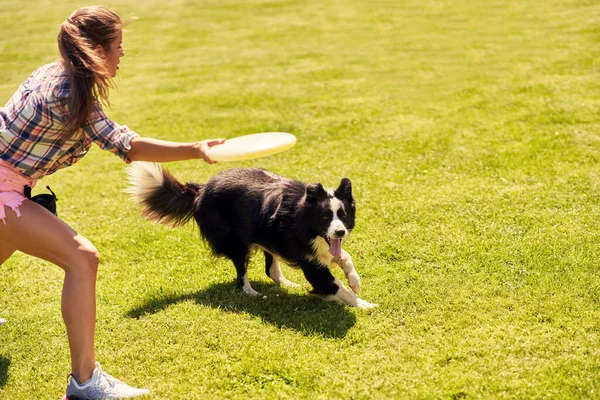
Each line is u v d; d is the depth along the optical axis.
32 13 20.14
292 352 3.71
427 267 4.80
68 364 3.75
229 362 3.65
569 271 4.54
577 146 7.30
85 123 3.08
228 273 5.03
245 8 19.64
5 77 13.16
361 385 3.33
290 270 5.20
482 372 3.40
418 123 8.76
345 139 8.34
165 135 9.09
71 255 3.13
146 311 4.35
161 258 5.33
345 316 4.15
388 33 15.39
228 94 11.08
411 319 4.04
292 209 4.52
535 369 3.37
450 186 6.46
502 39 13.72
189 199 4.94
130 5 20.59
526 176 6.57
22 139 3.03
